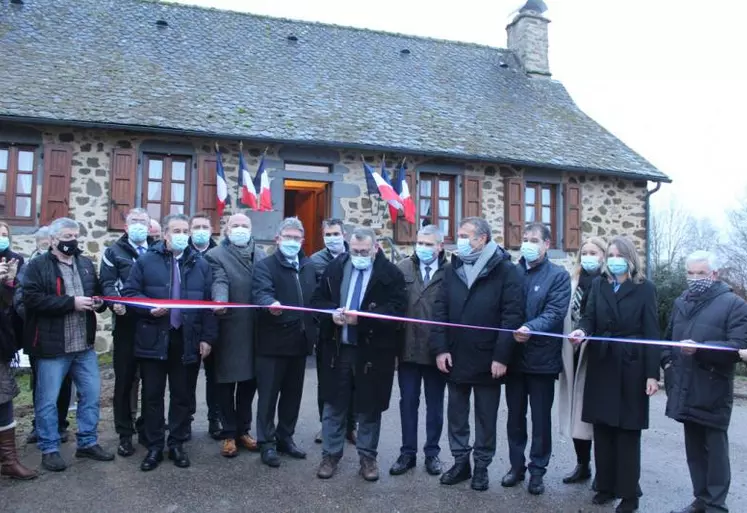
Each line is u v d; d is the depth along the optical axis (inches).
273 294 171.3
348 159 391.9
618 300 148.6
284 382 180.2
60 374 163.2
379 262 164.4
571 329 168.2
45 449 162.1
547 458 159.3
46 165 335.3
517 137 440.8
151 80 384.2
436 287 172.9
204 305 157.9
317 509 144.1
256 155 375.6
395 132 400.5
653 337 146.3
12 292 154.1
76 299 159.5
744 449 208.5
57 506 141.9
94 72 374.9
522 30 547.5
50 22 411.8
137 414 221.5
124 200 347.3
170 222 168.7
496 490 159.6
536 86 528.7
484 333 157.3
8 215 333.4
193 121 354.0
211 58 430.6
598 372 148.1
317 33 503.2
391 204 374.6
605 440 151.4
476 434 161.6
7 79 342.3
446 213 416.8
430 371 173.2
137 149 353.1
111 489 151.9
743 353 134.6
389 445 197.2
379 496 152.7
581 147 453.7
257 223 372.5
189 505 144.2
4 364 152.9
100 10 441.7
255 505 145.3
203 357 173.0
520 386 162.9
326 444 164.9
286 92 413.4
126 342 173.6
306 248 446.0
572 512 146.9
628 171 437.1
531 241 162.2
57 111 327.0
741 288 684.7
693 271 147.5
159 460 168.7
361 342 162.1
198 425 212.2
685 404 142.1
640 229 450.3
